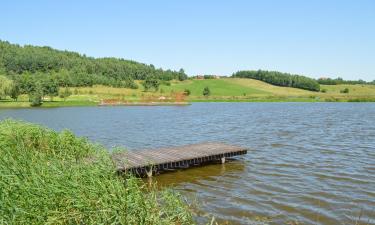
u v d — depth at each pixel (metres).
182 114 68.62
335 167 20.42
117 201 8.73
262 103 123.38
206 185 16.89
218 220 12.25
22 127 18.78
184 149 22.78
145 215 8.67
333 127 43.06
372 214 12.88
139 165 17.73
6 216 8.03
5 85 105.94
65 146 17.91
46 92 116.44
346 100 131.62
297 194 15.24
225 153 21.70
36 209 8.30
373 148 27.05
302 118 57.75
